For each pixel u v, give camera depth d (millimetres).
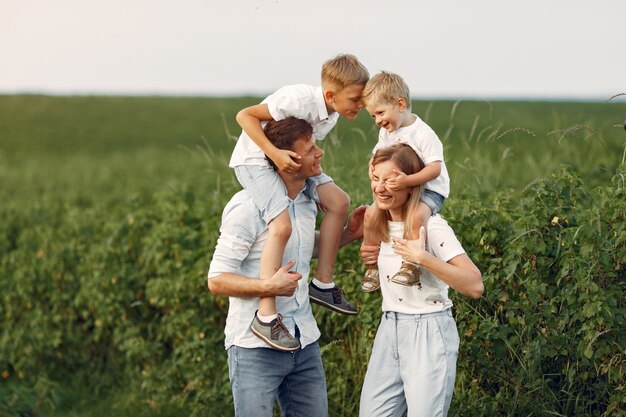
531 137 14234
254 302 4105
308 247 4258
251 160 4250
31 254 8227
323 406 4285
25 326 7926
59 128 29125
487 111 22906
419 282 3947
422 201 4051
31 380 7598
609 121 16781
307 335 4207
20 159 24062
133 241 7398
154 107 32688
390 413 4055
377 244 4180
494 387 5012
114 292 7258
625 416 4449
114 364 7539
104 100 34281
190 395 6391
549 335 4738
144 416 6562
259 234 4133
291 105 4309
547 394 4773
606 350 4492
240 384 4121
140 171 20547
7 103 33625
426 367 3898
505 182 8531
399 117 4207
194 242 6746
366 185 6465
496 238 5055
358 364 5594
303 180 4234
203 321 6383
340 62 4301
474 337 4824
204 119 30047
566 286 4668
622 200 4594
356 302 5516
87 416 6789
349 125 19141
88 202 16266
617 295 4578
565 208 5027
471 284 3799
